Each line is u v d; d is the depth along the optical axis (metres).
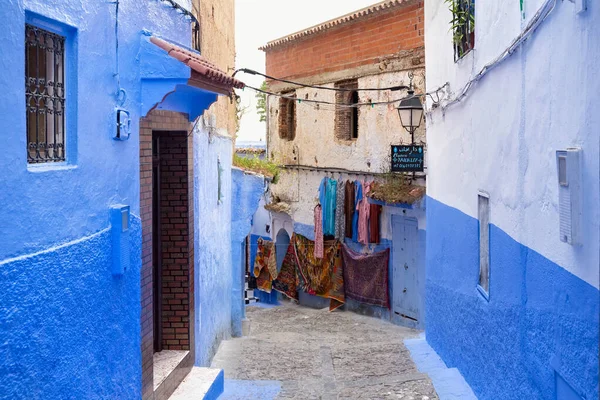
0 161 4.07
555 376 5.46
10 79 4.18
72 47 5.23
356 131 18.72
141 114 6.75
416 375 9.86
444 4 10.80
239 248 14.53
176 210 8.76
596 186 4.52
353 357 11.66
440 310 11.19
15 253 4.27
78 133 5.25
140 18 6.77
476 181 8.64
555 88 5.41
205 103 8.66
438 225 11.45
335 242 18.66
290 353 12.26
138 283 6.68
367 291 17.47
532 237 6.09
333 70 19.06
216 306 12.04
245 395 9.15
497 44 7.46
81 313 5.26
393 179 15.50
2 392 4.08
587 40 4.67
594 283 4.54
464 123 9.40
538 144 5.91
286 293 21.72
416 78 15.61
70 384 5.04
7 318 4.13
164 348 8.87
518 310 6.58
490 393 7.74
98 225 5.65
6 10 4.11
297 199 21.28
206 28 10.73
